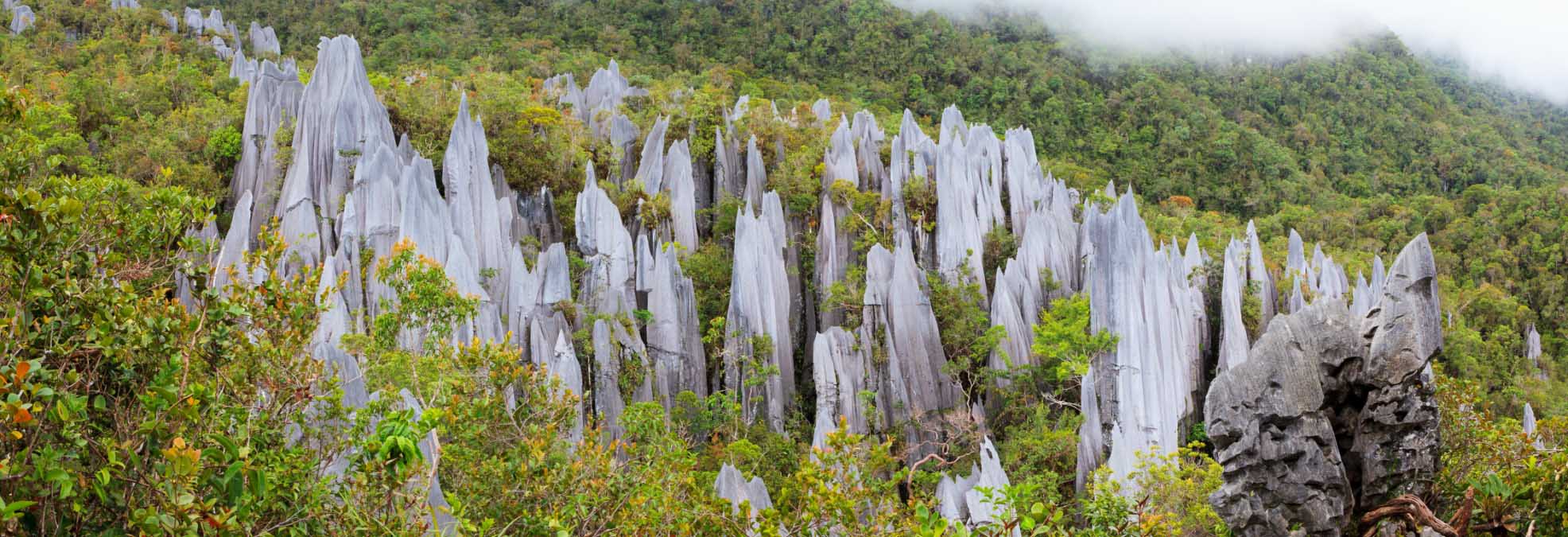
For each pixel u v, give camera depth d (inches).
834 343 2320.4
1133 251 2346.2
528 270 2554.1
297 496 559.2
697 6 5477.4
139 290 638.5
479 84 3319.4
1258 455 502.0
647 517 727.7
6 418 429.1
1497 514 535.2
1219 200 4456.2
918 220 2785.4
